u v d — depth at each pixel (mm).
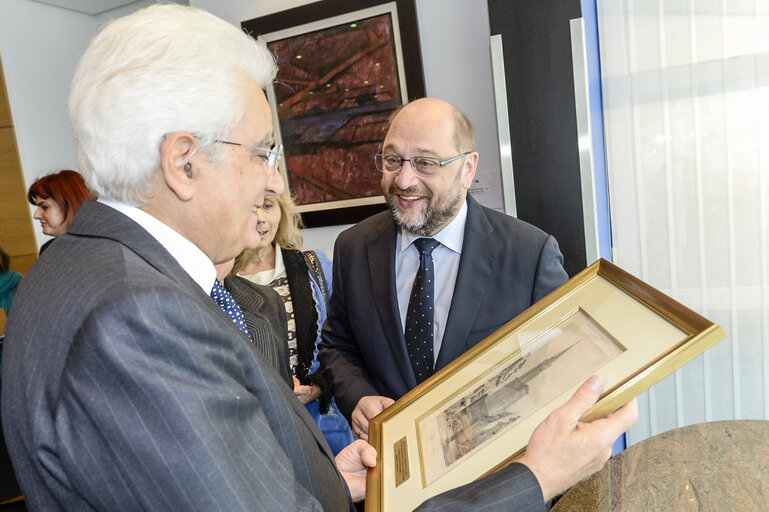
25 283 683
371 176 2986
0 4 3615
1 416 631
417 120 1432
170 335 563
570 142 2102
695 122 2195
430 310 1477
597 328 934
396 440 981
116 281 603
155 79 680
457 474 796
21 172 3721
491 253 1469
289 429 712
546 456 711
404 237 1573
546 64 2100
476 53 2742
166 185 708
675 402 2320
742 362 2219
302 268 1996
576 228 2133
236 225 758
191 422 542
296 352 1902
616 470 942
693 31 2156
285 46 3070
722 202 2195
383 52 2857
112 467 540
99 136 684
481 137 2793
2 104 3635
